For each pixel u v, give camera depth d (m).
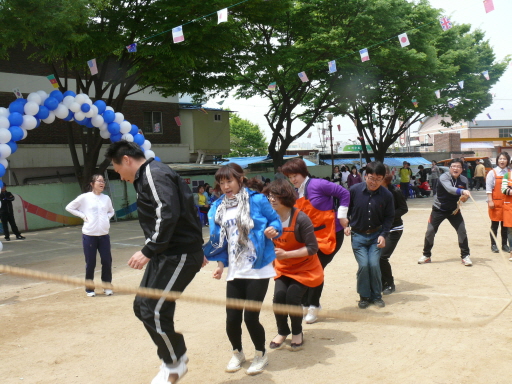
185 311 5.80
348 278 7.23
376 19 18.23
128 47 12.41
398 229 6.23
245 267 3.89
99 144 17.03
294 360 4.18
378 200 5.57
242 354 4.09
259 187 4.21
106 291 6.84
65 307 6.21
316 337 4.73
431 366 3.93
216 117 27.62
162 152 24.83
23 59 19.62
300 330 4.45
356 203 5.66
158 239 3.24
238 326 3.98
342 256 9.05
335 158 37.22
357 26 18.36
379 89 22.91
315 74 19.94
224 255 4.10
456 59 25.41
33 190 16.75
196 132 26.69
